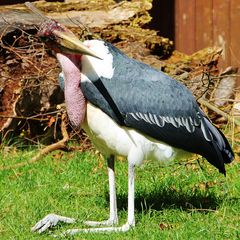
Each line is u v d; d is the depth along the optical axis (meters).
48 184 12.29
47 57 14.67
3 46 14.36
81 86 10.05
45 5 15.91
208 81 14.24
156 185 12.08
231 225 10.49
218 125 14.63
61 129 14.32
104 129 10.18
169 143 10.41
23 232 10.38
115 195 10.66
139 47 15.27
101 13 15.88
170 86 10.40
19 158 13.67
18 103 14.30
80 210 11.28
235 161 13.19
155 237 10.04
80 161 13.45
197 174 12.61
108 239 10.02
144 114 10.17
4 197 11.71
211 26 19.81
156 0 19.94
